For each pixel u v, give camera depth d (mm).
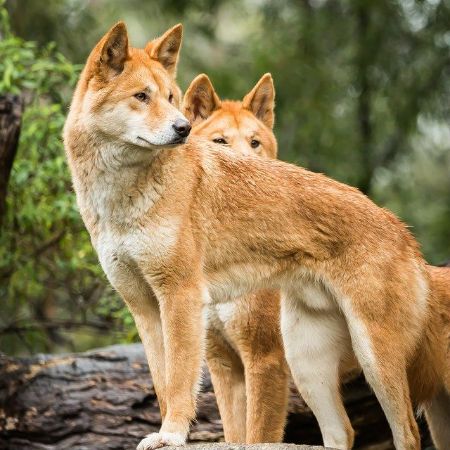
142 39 33375
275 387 13719
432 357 12961
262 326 13680
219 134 15891
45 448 15125
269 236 12664
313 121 29016
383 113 30906
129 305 12430
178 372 11781
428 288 12930
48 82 20234
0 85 18656
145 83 11805
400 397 12281
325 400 13109
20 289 21312
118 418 15180
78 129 11953
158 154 11914
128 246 11930
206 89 16375
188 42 30875
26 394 15375
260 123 16406
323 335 13164
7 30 20859
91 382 15414
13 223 20047
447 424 13664
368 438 15445
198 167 12414
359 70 30172
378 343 12312
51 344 23609
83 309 21031
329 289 12734
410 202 30141
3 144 16453
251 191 12688
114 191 11898
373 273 12461
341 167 29094
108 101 11750
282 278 12844
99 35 29656
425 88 29656
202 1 31625
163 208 11930
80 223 19875
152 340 12398
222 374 14156
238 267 12641
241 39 36062
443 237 28516
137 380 15406
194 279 12047
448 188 32844
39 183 19719
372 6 30344
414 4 30297
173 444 11281
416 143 32375
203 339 11984
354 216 12758
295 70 29984
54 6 28406
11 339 23422
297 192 12844
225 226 12484
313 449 11281
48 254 20938
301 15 31688
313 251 12688
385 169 30422
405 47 30438
